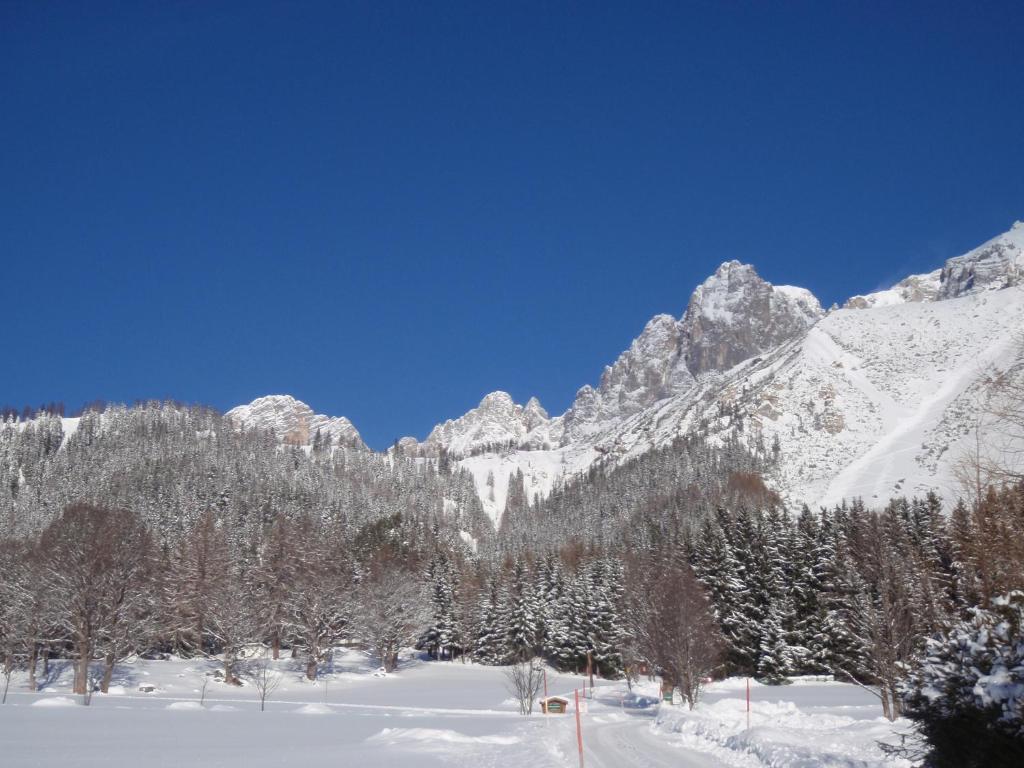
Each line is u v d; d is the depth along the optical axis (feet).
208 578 314.55
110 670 240.12
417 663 363.15
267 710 195.52
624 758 95.71
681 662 184.65
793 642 268.41
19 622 242.78
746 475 655.35
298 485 642.22
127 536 253.85
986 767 49.21
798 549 278.46
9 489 629.51
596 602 325.83
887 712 132.46
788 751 81.10
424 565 408.67
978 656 50.42
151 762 91.20
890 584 140.87
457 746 113.70
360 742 120.67
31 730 127.13
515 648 348.38
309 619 302.25
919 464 623.36
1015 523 60.23
